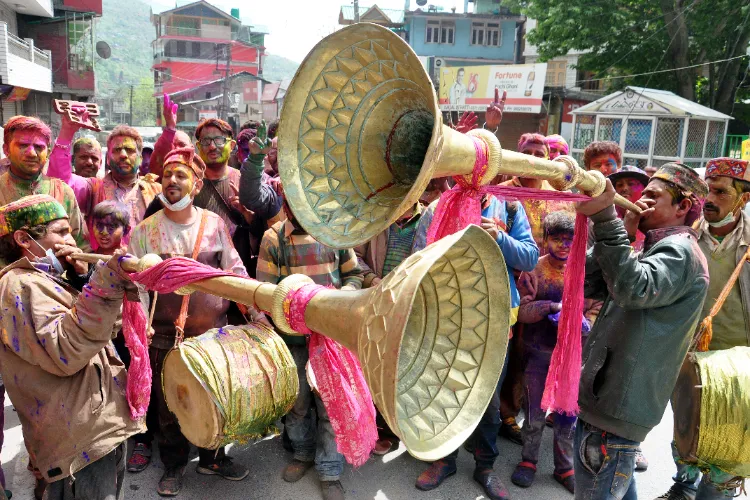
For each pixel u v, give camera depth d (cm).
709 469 256
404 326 106
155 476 358
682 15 2053
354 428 155
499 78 2248
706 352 258
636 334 235
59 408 234
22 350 228
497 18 3781
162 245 340
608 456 242
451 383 134
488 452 352
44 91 2428
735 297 305
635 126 1867
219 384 259
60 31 3012
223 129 438
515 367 399
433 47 3853
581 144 2019
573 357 219
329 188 136
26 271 238
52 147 464
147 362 237
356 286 362
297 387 290
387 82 138
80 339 225
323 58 133
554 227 353
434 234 156
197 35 5584
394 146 141
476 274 134
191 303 338
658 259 229
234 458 381
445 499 344
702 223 320
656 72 2097
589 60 2320
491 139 141
